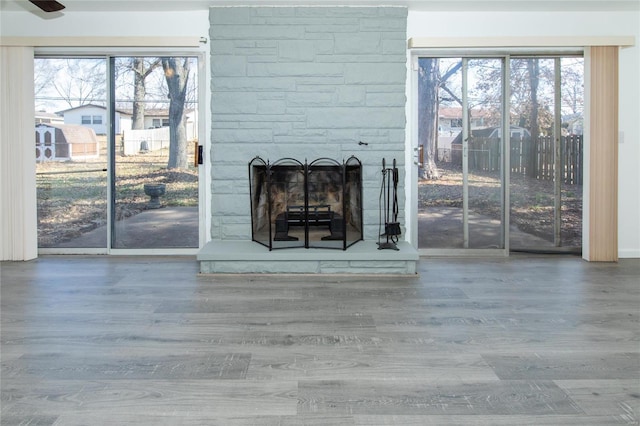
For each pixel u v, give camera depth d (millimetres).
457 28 4625
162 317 2959
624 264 4516
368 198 4590
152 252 4863
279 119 4555
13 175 4586
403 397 1955
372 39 4516
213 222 4617
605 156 4590
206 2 4383
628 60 4660
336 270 4070
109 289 3596
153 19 4598
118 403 1901
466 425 1752
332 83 4539
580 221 4926
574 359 2328
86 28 4594
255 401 1922
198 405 1890
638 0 4285
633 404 1899
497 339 2592
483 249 4891
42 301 3287
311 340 2580
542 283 3809
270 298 3377
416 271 4188
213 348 2467
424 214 4887
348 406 1885
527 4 4383
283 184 4773
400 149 4574
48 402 1906
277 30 4508
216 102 4551
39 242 4922
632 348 2467
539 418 1798
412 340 2580
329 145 4566
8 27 4590
